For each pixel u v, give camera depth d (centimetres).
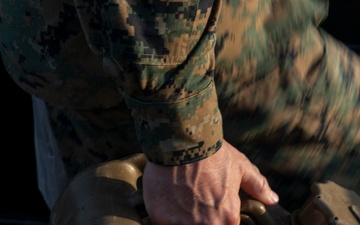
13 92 272
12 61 181
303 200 196
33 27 169
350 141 190
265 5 178
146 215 165
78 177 170
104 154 205
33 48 172
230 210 160
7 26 173
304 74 183
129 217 158
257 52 178
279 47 180
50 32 167
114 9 139
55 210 171
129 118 194
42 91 181
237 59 177
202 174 157
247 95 183
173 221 160
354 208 171
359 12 250
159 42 142
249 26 175
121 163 172
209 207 158
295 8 180
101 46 148
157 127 152
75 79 176
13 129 277
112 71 147
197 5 142
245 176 166
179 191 158
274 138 189
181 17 141
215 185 158
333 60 186
